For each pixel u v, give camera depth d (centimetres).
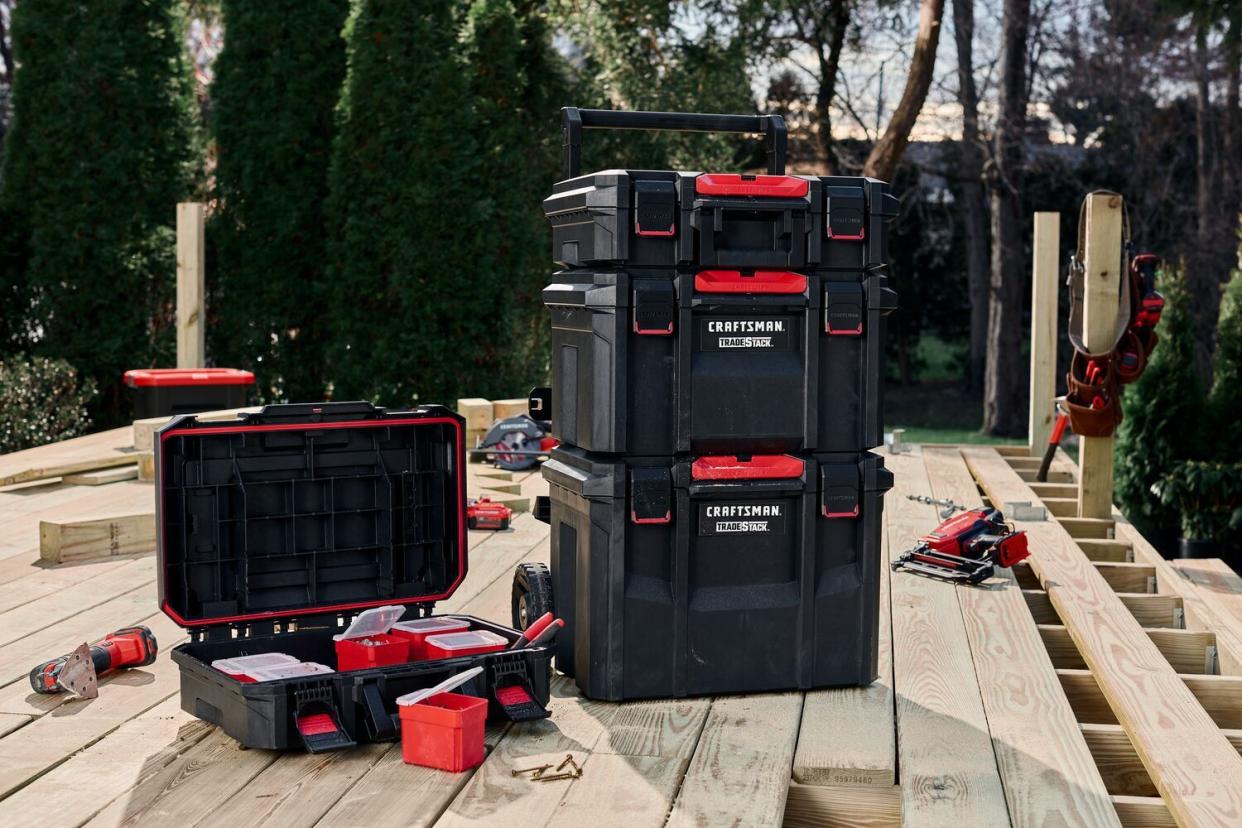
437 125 1091
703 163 1588
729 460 364
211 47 1930
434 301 1102
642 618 365
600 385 357
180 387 791
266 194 1148
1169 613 538
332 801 294
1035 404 861
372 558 388
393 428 387
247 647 359
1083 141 2227
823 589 378
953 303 2575
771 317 367
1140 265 653
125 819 284
